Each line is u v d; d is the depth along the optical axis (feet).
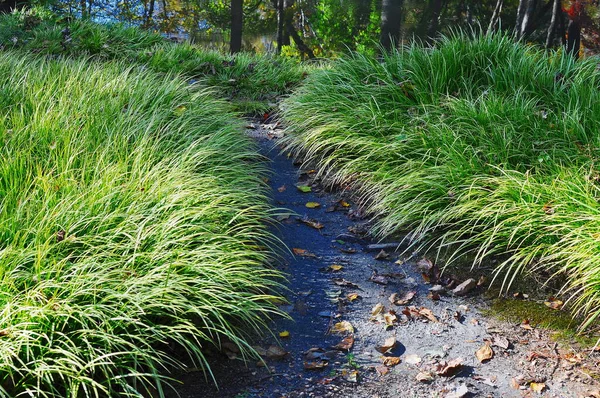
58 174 14.42
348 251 16.42
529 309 14.01
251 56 37.81
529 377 11.88
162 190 14.26
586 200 14.96
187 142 18.11
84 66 25.23
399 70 23.13
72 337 10.51
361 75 24.04
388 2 48.49
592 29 56.59
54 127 16.80
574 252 14.17
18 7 47.06
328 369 11.98
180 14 80.07
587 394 11.41
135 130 17.84
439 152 18.26
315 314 13.71
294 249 16.33
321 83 24.35
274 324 13.24
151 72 26.55
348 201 19.17
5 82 20.86
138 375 10.20
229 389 11.24
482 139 18.28
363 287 14.88
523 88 21.50
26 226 12.29
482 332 13.28
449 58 22.71
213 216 14.48
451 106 20.15
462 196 16.48
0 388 9.29
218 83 31.30
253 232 15.60
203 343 12.21
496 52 23.13
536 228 15.33
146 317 11.44
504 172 16.49
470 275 15.25
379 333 13.16
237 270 13.12
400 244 16.25
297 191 19.92
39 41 34.30
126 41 36.04
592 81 21.50
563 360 12.38
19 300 10.43
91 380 9.67
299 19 80.33
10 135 16.12
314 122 22.30
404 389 11.53
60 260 11.73
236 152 20.31
